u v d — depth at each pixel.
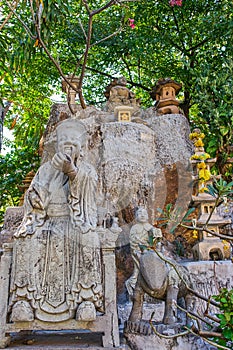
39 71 6.82
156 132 4.16
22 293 2.13
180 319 2.53
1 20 4.40
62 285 2.17
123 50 6.46
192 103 6.03
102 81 7.53
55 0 4.13
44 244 2.23
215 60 5.47
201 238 3.38
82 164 2.45
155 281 2.28
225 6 5.74
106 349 2.06
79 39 6.40
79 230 2.23
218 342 1.95
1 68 4.64
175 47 6.43
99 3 6.83
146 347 2.14
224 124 4.26
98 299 2.16
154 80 7.11
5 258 2.23
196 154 3.47
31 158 6.69
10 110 6.61
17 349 2.07
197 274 2.99
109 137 3.69
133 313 2.32
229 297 2.00
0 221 7.22
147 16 6.32
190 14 6.21
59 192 2.39
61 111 4.66
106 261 2.26
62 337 2.39
